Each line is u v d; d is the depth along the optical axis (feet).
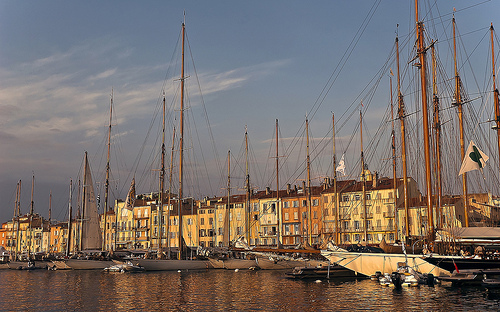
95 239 370.94
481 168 180.45
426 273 161.79
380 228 392.68
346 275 201.98
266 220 451.53
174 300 146.51
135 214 538.47
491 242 159.63
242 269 289.74
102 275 256.73
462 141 224.12
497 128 213.46
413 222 361.92
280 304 134.10
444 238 165.68
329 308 125.18
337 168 374.84
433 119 212.84
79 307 136.15
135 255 349.00
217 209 483.92
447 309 118.11
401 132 234.17
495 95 213.66
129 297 155.12
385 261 173.06
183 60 322.34
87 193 370.32
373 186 407.64
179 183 313.12
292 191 466.29
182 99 319.88
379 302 130.93
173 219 506.48
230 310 126.31
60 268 324.80
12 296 164.76
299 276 202.80
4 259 419.74
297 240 436.35
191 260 291.58
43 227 631.97
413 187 410.72
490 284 145.79
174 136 349.20
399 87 238.27
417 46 192.24
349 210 412.57
